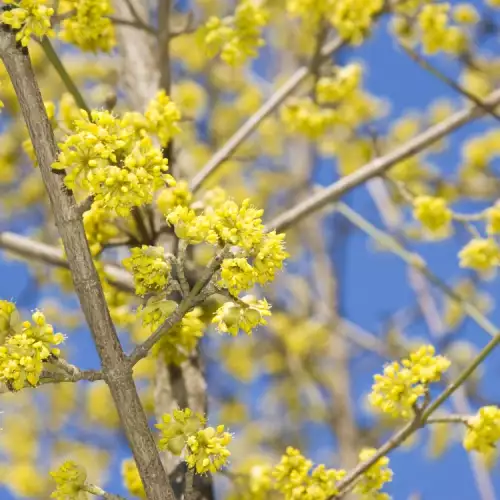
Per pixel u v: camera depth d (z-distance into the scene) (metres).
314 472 5.23
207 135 14.12
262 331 15.53
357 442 13.38
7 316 3.96
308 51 13.12
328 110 8.49
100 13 5.92
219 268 3.94
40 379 3.90
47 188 4.05
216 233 3.91
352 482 5.24
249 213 3.87
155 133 5.43
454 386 5.13
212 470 4.14
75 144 3.75
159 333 4.01
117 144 3.75
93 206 5.46
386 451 5.19
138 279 4.00
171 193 5.67
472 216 7.43
